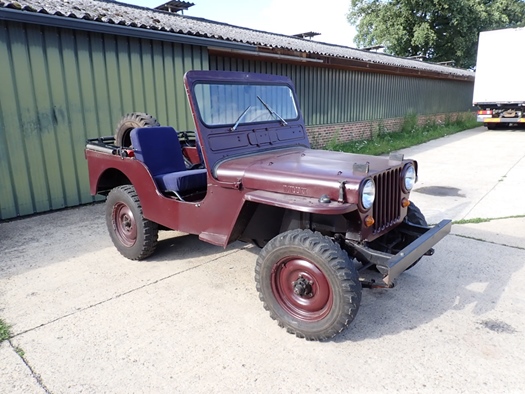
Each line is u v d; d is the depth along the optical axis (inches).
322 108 449.7
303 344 104.0
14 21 194.4
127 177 159.3
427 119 697.0
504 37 611.8
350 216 105.7
